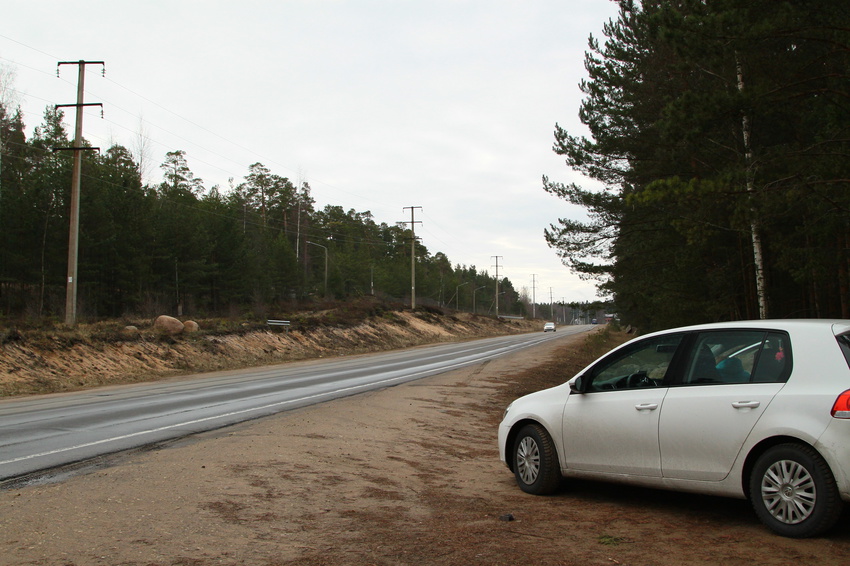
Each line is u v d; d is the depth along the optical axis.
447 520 5.88
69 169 41.78
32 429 11.16
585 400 6.68
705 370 5.91
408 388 19.03
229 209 62.88
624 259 27.22
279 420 12.12
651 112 22.05
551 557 4.77
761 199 12.37
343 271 98.69
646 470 6.07
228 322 42.56
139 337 30.39
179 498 6.45
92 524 5.55
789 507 5.11
